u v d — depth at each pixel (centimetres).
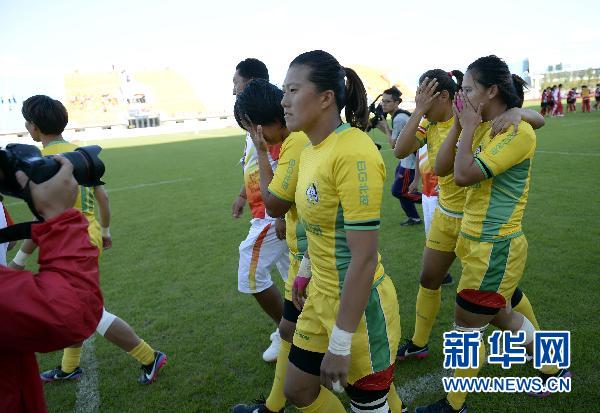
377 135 1956
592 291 379
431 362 305
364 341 178
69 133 3562
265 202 219
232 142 2172
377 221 160
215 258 550
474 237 230
